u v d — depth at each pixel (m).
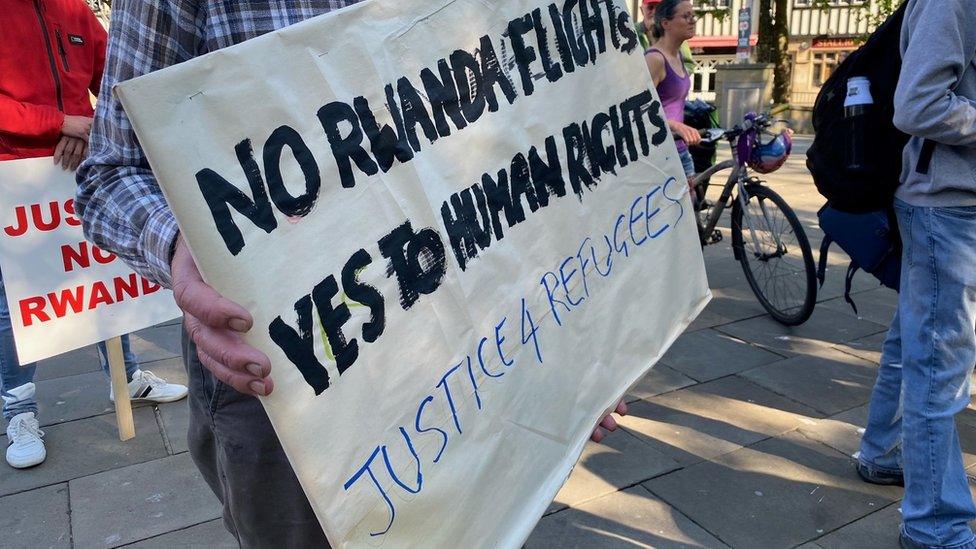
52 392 3.67
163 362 4.02
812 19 21.41
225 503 1.41
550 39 1.46
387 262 1.14
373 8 1.16
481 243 1.29
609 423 1.63
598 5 1.56
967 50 1.97
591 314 1.50
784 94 16.33
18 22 2.79
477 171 1.30
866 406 3.37
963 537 2.28
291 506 1.32
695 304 1.76
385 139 1.16
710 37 22.92
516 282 1.35
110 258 3.02
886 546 2.45
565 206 1.46
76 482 2.89
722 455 2.99
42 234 2.83
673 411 3.34
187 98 0.94
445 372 1.21
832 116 2.41
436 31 1.25
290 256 1.03
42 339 2.88
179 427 3.31
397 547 1.14
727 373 3.72
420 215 1.19
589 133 1.52
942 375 2.24
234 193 0.98
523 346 1.35
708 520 2.59
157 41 1.17
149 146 0.91
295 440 1.02
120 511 2.70
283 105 1.03
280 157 1.02
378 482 1.11
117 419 3.23
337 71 1.10
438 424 1.20
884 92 2.27
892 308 4.58
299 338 1.03
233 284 0.97
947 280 2.19
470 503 1.24
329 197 1.08
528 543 2.46
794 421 3.25
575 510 2.64
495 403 1.29
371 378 1.11
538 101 1.42
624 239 1.59
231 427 1.29
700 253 1.77
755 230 4.45
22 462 2.96
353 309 1.09
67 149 2.84
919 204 2.22
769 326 4.33
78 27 3.02
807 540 2.49
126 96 0.89
